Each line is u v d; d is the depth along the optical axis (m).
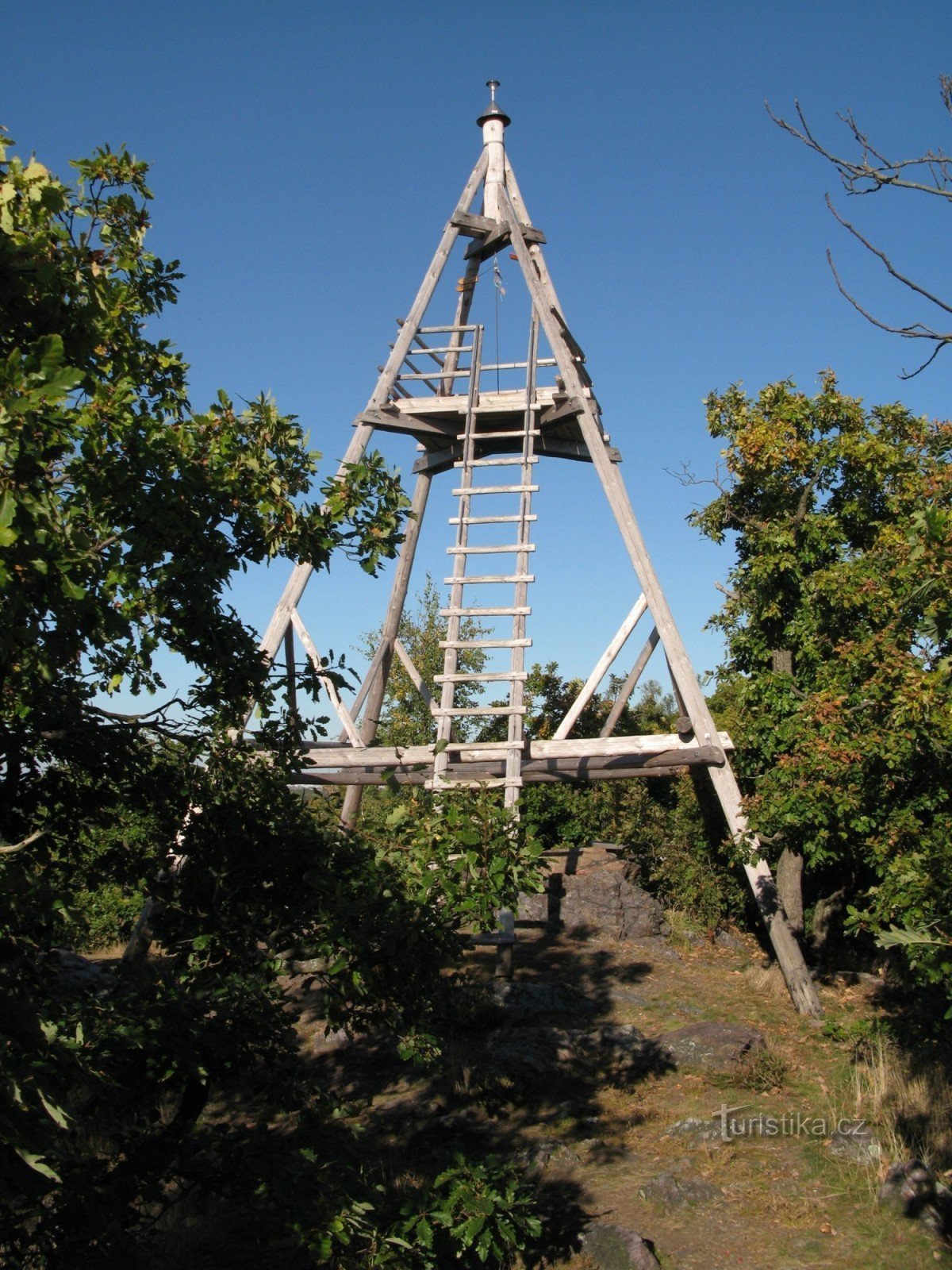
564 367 14.92
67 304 4.83
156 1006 5.33
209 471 5.85
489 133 16.47
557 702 23.86
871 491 15.28
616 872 17.28
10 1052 3.98
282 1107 5.99
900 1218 7.68
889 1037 11.38
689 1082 10.77
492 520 14.43
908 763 8.80
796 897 15.61
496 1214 5.99
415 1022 6.15
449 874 6.21
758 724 14.63
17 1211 4.66
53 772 6.05
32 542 3.75
